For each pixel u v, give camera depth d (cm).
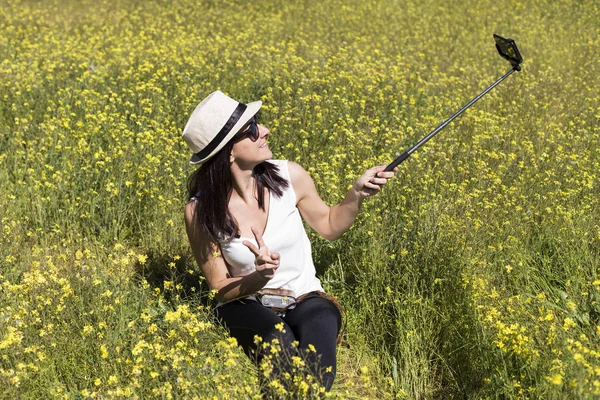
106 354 376
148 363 386
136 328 420
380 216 526
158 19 1269
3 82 830
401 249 488
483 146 681
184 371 378
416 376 412
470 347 411
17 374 372
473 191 558
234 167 410
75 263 471
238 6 1402
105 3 1409
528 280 466
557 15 1255
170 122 738
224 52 970
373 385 417
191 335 392
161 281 518
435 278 461
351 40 1138
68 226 569
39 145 670
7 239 527
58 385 387
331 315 405
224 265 423
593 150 658
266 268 382
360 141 650
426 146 654
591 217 513
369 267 479
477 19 1234
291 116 735
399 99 803
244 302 414
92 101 749
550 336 366
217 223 409
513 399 359
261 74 852
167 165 611
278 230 420
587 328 420
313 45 1056
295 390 358
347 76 827
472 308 421
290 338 390
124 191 600
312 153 646
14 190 614
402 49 1059
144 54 981
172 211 578
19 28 1162
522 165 599
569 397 334
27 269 510
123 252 552
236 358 388
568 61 978
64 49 1007
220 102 401
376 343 445
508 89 859
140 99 766
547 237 518
